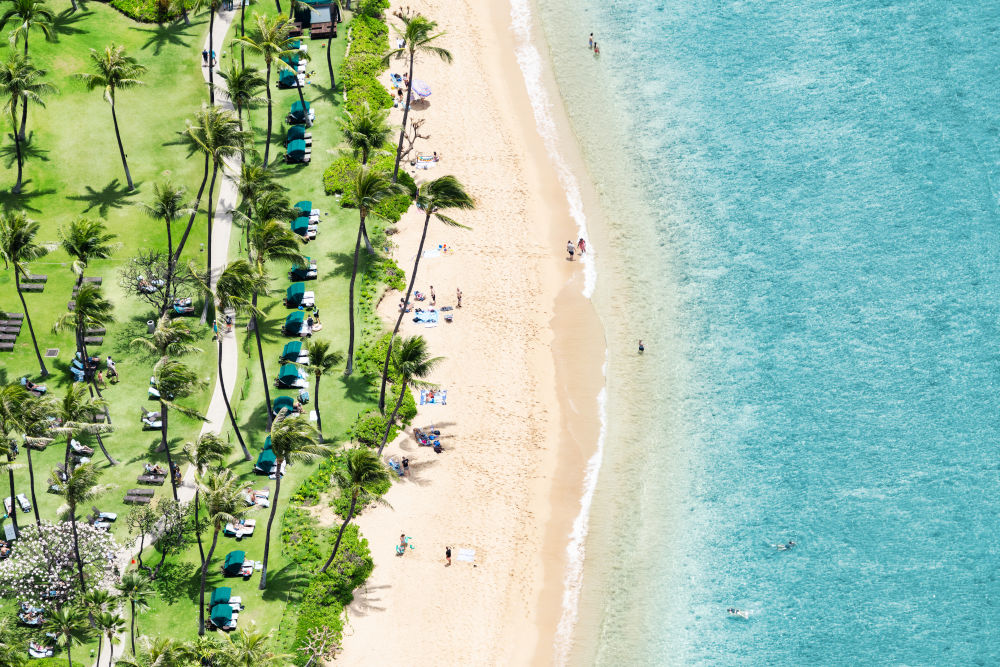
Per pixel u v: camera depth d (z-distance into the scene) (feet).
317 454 307.78
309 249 398.83
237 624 300.61
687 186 428.56
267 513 326.03
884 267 395.34
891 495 332.39
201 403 351.67
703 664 298.15
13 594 304.71
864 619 304.91
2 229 333.01
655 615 308.81
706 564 319.27
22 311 370.94
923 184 422.41
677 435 350.84
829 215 414.62
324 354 334.03
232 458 338.95
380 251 398.42
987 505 328.29
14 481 330.34
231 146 369.50
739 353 372.58
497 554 321.11
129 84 393.50
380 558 318.86
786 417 354.33
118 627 295.89
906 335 374.02
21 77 384.88
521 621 307.17
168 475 332.60
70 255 387.34
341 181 418.31
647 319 383.04
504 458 343.87
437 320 379.35
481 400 358.43
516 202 420.77
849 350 371.15
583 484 338.34
